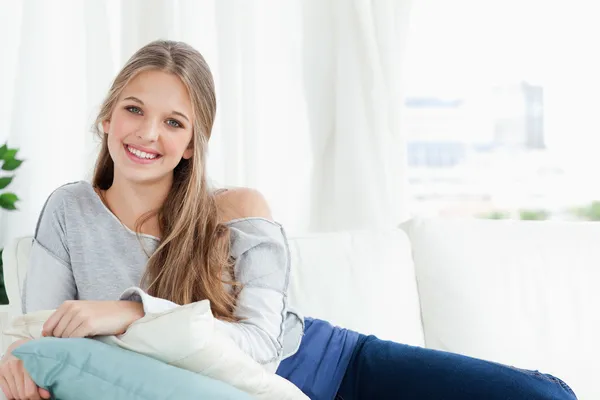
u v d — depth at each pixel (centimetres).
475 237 213
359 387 172
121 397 108
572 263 211
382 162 292
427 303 209
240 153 290
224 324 145
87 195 168
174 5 283
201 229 163
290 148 297
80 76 280
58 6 277
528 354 202
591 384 201
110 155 170
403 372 167
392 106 292
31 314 129
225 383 116
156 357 116
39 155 275
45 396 114
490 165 334
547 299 206
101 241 164
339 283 198
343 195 294
